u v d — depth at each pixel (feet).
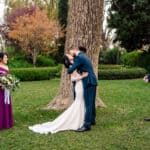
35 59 95.66
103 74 76.89
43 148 20.08
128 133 23.88
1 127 24.70
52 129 24.09
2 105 24.71
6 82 24.38
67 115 24.52
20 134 23.32
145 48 93.81
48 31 93.66
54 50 101.45
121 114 30.83
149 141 21.85
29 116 29.09
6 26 103.35
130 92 49.26
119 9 85.81
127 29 84.33
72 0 31.48
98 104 34.01
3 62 24.95
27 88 56.18
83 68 24.20
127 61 97.66
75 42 31.30
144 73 82.17
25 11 100.37
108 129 25.00
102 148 20.25
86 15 31.24
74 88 24.64
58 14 109.19
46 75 77.82
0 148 20.01
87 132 24.00
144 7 83.82
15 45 102.63
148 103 38.37
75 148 20.17
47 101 39.27
